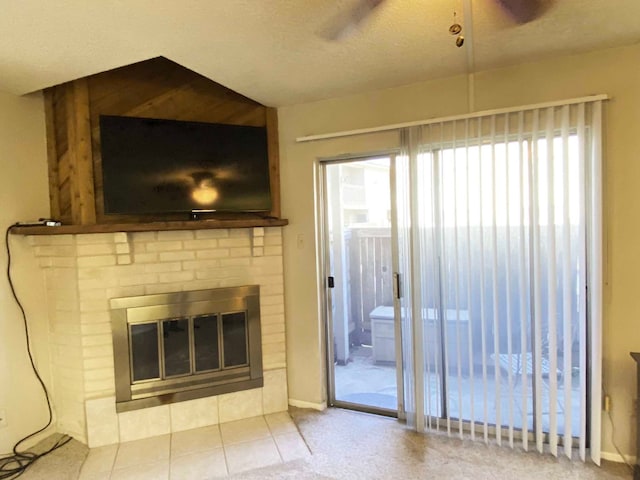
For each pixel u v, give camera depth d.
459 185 2.54
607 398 2.30
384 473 2.27
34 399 2.68
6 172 2.54
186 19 1.77
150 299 2.74
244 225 2.87
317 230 3.04
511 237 2.42
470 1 1.70
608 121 2.23
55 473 2.36
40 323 2.71
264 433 2.76
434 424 2.70
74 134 2.59
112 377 2.69
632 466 2.25
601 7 1.78
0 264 2.51
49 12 1.67
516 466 2.29
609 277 2.27
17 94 2.58
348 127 2.87
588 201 2.27
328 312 3.14
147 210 2.66
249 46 2.07
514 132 2.40
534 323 2.41
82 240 2.58
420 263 2.64
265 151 3.00
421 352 2.67
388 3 1.70
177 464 2.42
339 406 3.12
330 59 2.26
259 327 3.03
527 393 2.44
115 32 1.86
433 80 2.61
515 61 2.35
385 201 2.90
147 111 2.77
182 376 2.86
